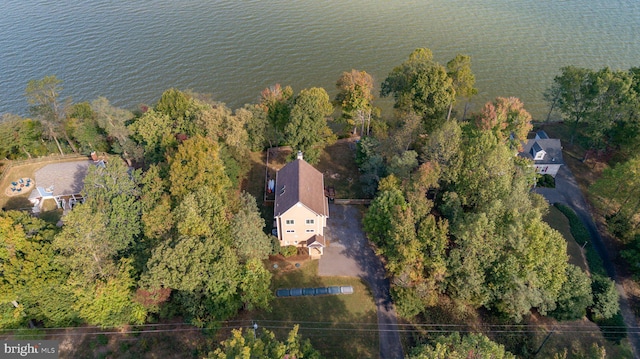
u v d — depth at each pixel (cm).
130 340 4772
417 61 7850
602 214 6825
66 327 4919
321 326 5069
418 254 4947
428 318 5141
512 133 7662
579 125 8588
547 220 6656
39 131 8075
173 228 4972
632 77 7225
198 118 6656
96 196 5100
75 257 4372
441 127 6606
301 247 6016
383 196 5478
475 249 4784
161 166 5809
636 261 5744
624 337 5112
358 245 6119
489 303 5134
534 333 5088
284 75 10769
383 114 9669
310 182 5925
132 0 14775
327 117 9019
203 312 4691
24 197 6981
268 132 7400
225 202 5544
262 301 4869
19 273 4306
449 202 5559
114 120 6988
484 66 11088
